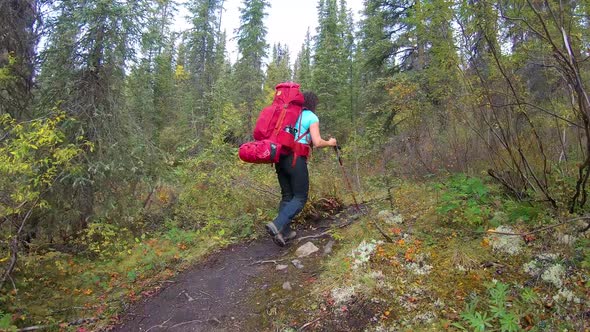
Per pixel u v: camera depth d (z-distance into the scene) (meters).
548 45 3.43
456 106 4.67
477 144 5.11
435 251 3.73
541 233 3.54
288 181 4.54
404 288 3.32
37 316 4.11
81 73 7.05
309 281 3.85
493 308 2.79
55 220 6.66
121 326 3.80
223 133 8.58
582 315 2.67
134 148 7.33
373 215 4.89
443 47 4.16
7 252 4.56
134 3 7.23
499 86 4.10
